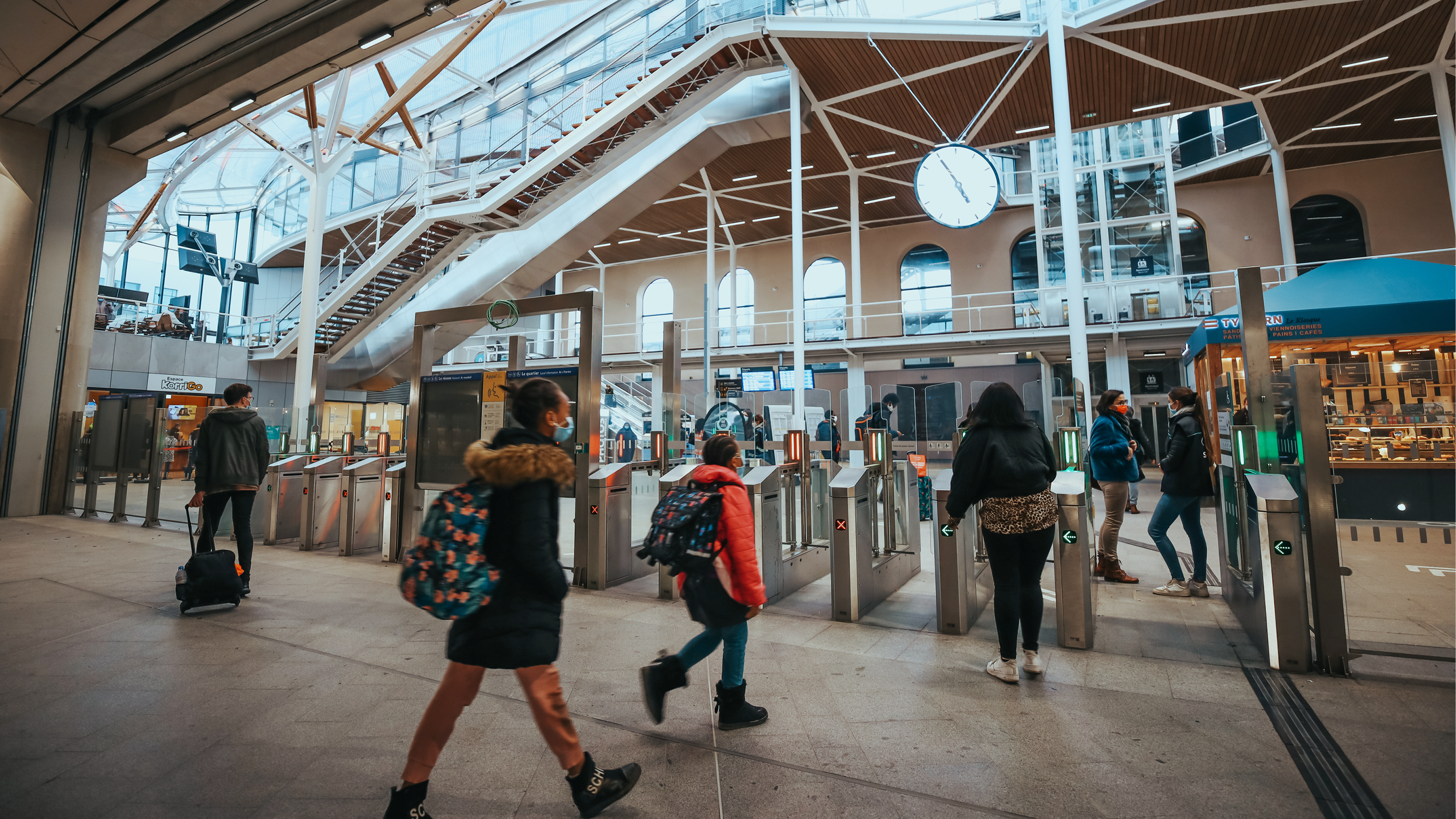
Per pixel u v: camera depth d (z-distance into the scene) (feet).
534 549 6.28
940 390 21.17
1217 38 38.47
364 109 80.94
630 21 56.13
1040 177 58.39
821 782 7.49
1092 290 52.54
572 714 9.46
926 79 44.14
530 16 70.85
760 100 46.01
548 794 7.32
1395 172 53.88
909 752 8.21
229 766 7.92
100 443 33.19
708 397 27.71
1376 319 24.95
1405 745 8.16
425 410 21.03
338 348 55.01
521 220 45.37
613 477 18.40
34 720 9.25
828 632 13.65
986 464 10.72
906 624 14.29
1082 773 7.64
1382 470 17.44
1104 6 36.63
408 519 20.92
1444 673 10.65
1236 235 58.03
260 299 90.07
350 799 7.16
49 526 30.09
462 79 74.33
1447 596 12.77
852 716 9.35
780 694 10.20
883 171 58.13
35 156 33.65
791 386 58.85
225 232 93.61
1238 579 13.71
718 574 8.59
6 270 33.09
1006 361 64.80
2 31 25.16
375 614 15.08
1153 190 55.01
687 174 48.49
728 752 8.25
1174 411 16.15
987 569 16.62
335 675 11.10
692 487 8.92
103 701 9.93
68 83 29.43
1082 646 12.17
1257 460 12.54
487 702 9.91
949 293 68.28
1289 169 56.80
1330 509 10.89
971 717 9.25
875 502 16.85
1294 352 28.71
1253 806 6.89
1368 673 10.73
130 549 24.08
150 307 63.67
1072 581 12.28
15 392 33.35
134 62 28.71
